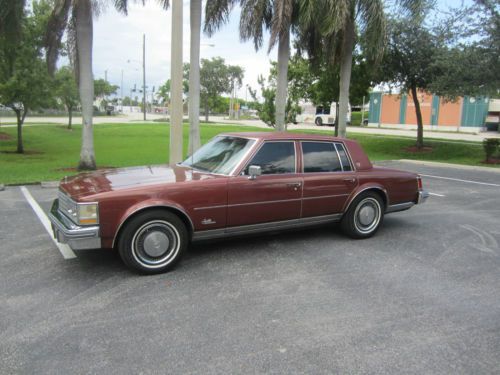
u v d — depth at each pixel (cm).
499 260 549
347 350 330
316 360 316
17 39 1473
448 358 322
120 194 453
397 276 486
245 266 507
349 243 609
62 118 5069
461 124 3944
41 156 1775
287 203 559
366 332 358
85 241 443
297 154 577
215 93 5678
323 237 637
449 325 372
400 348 334
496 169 1584
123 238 459
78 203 439
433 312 396
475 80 1641
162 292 431
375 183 631
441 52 1764
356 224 625
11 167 1377
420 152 2125
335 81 2088
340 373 301
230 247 578
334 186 595
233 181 517
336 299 421
